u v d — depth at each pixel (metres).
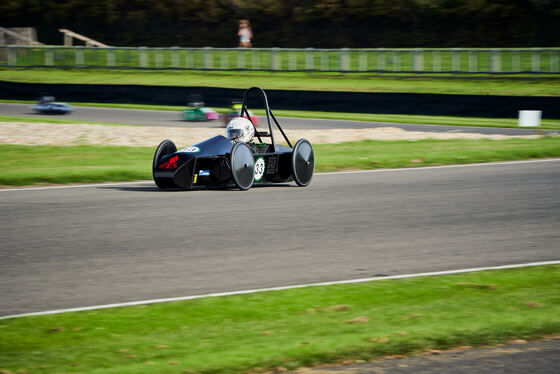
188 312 17.83
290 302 18.69
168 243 24.89
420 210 31.25
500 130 75.44
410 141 59.50
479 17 146.00
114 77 122.81
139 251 23.83
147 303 18.52
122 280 20.62
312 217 29.42
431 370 14.56
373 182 39.03
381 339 16.03
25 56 136.75
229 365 14.51
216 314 17.70
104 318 17.34
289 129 74.25
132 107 102.06
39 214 29.72
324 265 22.41
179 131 68.94
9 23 169.88
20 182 38.19
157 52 129.12
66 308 18.19
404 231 27.20
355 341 15.91
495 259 23.38
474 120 87.38
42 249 24.05
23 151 51.44
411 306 18.45
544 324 17.09
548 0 142.38
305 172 37.34
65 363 14.52
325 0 157.62
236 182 33.88
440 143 57.66
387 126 79.50
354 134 67.56
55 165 44.97
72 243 24.84
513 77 105.50
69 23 169.75
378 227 27.81
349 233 26.75
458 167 45.28
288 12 161.12
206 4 166.12
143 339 15.98
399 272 21.72
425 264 22.67
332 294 19.42
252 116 76.44
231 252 23.80
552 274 21.62
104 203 32.16
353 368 14.62
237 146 33.97
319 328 16.75
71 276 21.00
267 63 125.31
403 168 44.97
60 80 120.94
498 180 39.75
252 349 15.37
